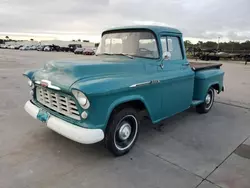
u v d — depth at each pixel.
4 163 2.83
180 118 4.90
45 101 3.26
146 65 3.42
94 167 2.83
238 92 7.93
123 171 2.77
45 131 3.82
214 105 6.08
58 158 3.00
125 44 3.81
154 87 3.39
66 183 2.49
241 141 3.79
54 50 50.09
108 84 2.72
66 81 2.76
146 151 3.31
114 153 3.06
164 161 3.05
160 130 4.16
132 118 3.19
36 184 2.45
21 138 3.54
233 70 16.80
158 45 3.60
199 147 3.51
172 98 3.87
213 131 4.20
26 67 13.70
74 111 2.78
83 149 3.27
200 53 31.55
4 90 6.85
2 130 3.82
